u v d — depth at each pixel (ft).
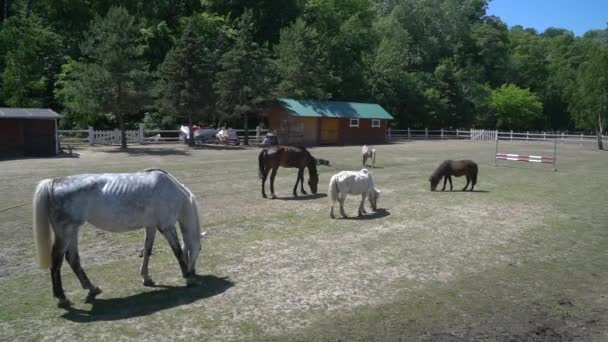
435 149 115.65
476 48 273.13
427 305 21.08
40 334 17.79
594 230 34.86
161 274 24.38
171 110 112.88
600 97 127.54
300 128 130.00
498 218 38.40
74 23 150.20
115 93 97.35
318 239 31.40
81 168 65.57
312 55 141.28
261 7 176.35
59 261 20.02
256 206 42.01
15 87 116.67
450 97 196.95
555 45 322.14
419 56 234.99
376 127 145.69
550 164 83.10
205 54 124.06
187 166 69.97
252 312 19.97
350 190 37.78
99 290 21.40
